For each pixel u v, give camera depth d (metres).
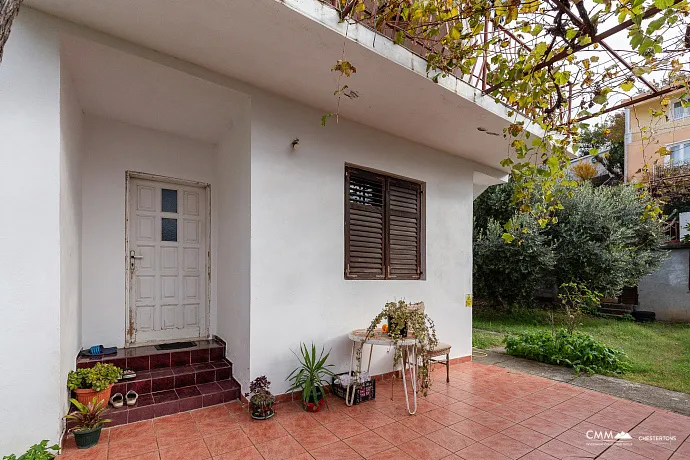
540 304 10.55
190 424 2.99
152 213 4.14
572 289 8.84
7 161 2.36
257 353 3.36
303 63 3.05
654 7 2.39
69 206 2.91
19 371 2.35
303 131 3.79
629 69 3.18
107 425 2.91
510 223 3.43
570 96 3.67
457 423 3.13
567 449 2.72
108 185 3.84
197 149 4.42
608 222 8.63
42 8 2.46
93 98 3.42
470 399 3.73
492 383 4.28
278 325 3.52
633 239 9.07
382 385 4.16
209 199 4.46
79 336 3.49
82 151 3.62
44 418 2.42
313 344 3.76
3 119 2.35
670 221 10.03
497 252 9.06
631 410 3.48
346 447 2.68
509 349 5.78
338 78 3.28
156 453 2.54
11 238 2.35
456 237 5.37
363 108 3.87
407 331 3.66
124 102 3.51
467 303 5.46
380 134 4.48
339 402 3.55
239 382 3.54
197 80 3.16
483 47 3.05
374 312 4.34
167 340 4.13
